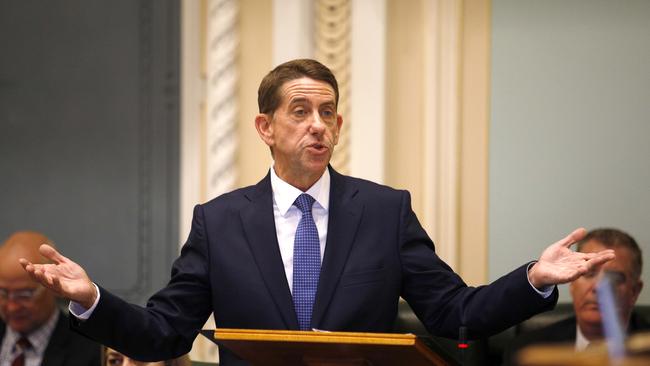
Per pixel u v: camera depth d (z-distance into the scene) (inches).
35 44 522.9
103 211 515.2
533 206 450.3
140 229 511.2
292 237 265.6
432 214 455.8
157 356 257.9
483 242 453.4
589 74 448.1
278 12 472.1
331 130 266.1
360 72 463.2
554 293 243.9
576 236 239.6
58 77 521.7
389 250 263.3
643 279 437.4
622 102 445.4
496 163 454.3
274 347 218.8
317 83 264.1
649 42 444.1
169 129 510.6
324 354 221.9
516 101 453.4
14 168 522.0
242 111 482.0
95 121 518.0
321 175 271.3
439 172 457.7
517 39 454.6
